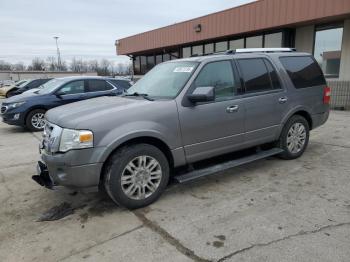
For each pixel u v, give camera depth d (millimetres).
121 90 10297
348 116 9836
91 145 3441
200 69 4273
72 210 3850
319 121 5824
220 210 3691
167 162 3967
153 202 3932
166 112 3885
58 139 3525
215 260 2762
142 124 3705
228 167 4371
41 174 3881
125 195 3668
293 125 5332
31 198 4254
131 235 3223
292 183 4430
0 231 3395
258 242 3002
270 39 13930
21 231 3385
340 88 11484
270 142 5164
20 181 4926
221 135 4391
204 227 3320
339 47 11836
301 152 5566
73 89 9758
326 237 3039
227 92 4461
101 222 3520
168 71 4668
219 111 4309
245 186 4387
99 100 4465
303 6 11461
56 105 9570
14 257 2916
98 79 10188
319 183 4398
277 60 5176
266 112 4863
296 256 2766
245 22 13852
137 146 3715
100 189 3975
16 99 9398
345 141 6629
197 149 4199
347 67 11648
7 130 9805
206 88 3939
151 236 3188
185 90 4090
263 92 4840
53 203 4070
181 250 2932
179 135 3994
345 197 3926
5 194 4422
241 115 4551
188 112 4047
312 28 12578
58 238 3219
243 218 3473
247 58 4809
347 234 3080
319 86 5734
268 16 12789
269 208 3689
